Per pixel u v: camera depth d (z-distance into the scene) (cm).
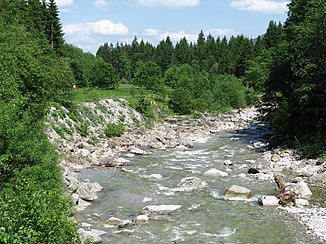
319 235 2158
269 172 3678
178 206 2720
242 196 2962
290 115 4978
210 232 2275
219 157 4581
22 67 2911
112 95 7288
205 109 9262
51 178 1975
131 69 14838
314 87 4269
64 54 7731
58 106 4966
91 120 5578
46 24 7531
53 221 1145
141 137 5825
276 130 6288
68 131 4731
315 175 3378
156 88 9112
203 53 16500
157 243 2112
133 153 4844
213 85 11325
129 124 6469
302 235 2172
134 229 2327
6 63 2659
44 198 1206
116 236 2209
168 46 16788
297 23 5297
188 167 4062
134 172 3838
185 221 2467
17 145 1806
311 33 4359
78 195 2836
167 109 8294
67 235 1224
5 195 1462
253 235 2208
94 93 6456
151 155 4766
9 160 1770
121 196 3019
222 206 2759
